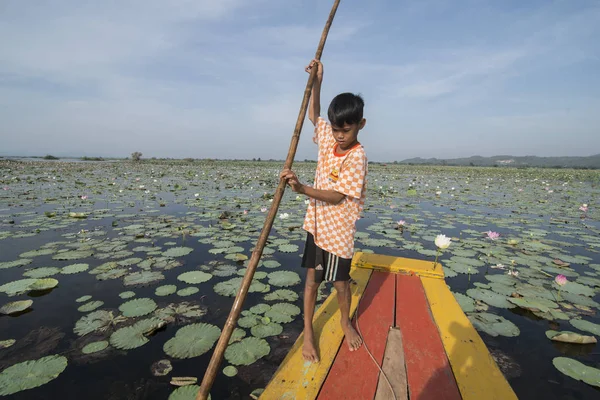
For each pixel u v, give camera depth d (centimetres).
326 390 166
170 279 390
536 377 241
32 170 1956
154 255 469
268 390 164
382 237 604
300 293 362
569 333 284
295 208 874
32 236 552
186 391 215
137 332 279
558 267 466
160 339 273
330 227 196
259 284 380
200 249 503
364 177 192
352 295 268
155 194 1070
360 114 176
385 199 1091
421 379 174
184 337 273
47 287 360
